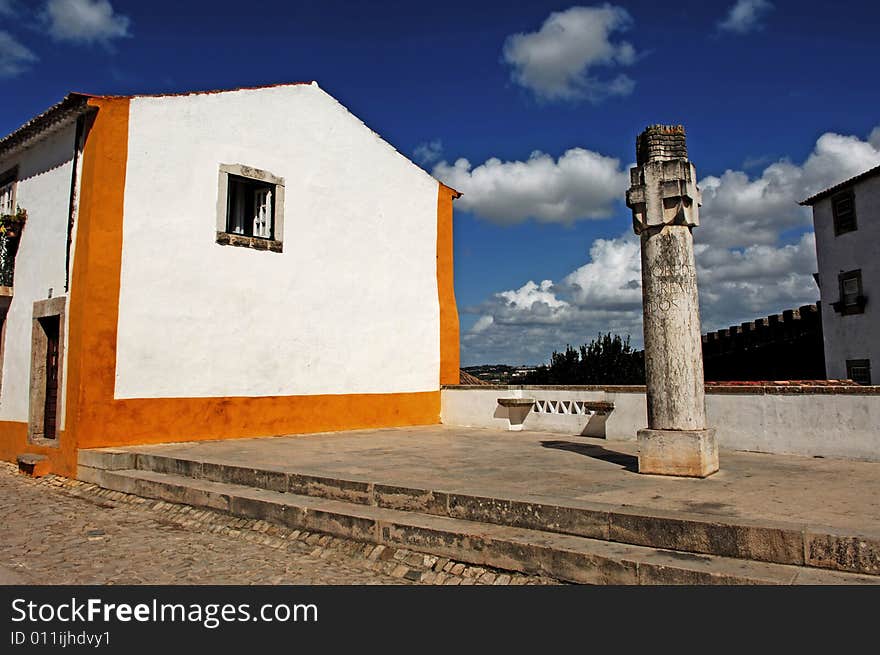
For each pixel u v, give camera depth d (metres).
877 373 22.28
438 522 5.89
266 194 13.04
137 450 10.01
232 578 5.46
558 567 4.95
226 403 11.90
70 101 10.62
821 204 24.92
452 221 16.75
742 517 4.97
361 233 14.47
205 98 11.95
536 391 13.37
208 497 7.60
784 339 24.66
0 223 12.07
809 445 8.92
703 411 7.52
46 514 7.89
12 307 12.37
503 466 8.14
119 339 10.62
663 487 6.48
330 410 13.50
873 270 22.50
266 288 12.65
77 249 10.67
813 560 4.41
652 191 7.51
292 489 7.45
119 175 10.79
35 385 11.44
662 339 7.50
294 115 13.37
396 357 14.91
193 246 11.63
